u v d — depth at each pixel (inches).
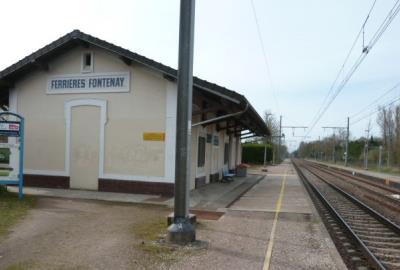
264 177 1055.0
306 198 563.8
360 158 2915.8
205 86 484.4
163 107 536.4
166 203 459.8
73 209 404.2
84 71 570.9
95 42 531.8
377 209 532.1
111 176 552.1
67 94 579.5
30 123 595.8
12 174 453.1
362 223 410.3
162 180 530.6
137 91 547.8
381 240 333.1
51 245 266.5
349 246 303.0
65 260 235.0
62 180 575.5
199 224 349.7
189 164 286.2
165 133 533.0
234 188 678.5
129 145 547.5
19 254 245.0
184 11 282.2
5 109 695.7
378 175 1480.1
